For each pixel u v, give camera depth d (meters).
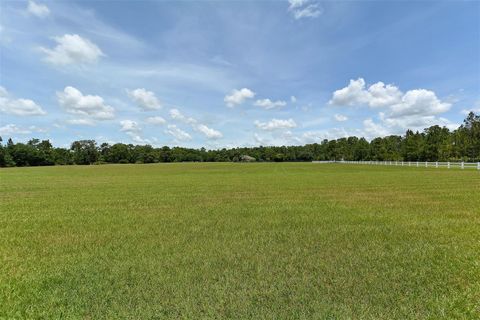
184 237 7.39
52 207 12.30
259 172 40.03
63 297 4.27
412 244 6.59
